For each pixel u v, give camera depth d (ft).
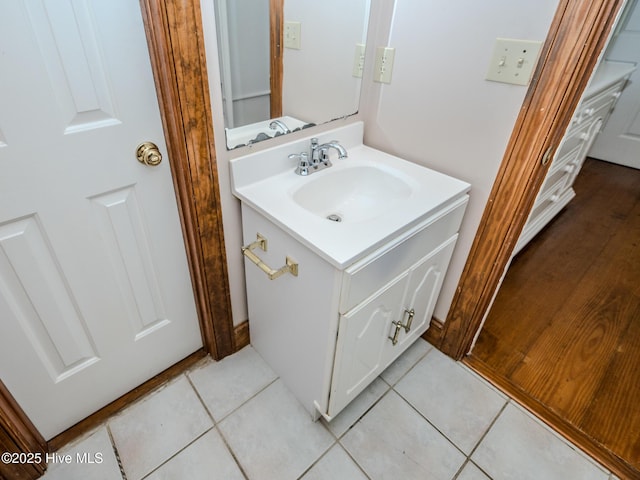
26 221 2.81
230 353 4.94
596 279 6.57
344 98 4.22
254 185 3.71
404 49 3.87
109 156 2.99
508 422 4.34
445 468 3.90
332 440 4.08
